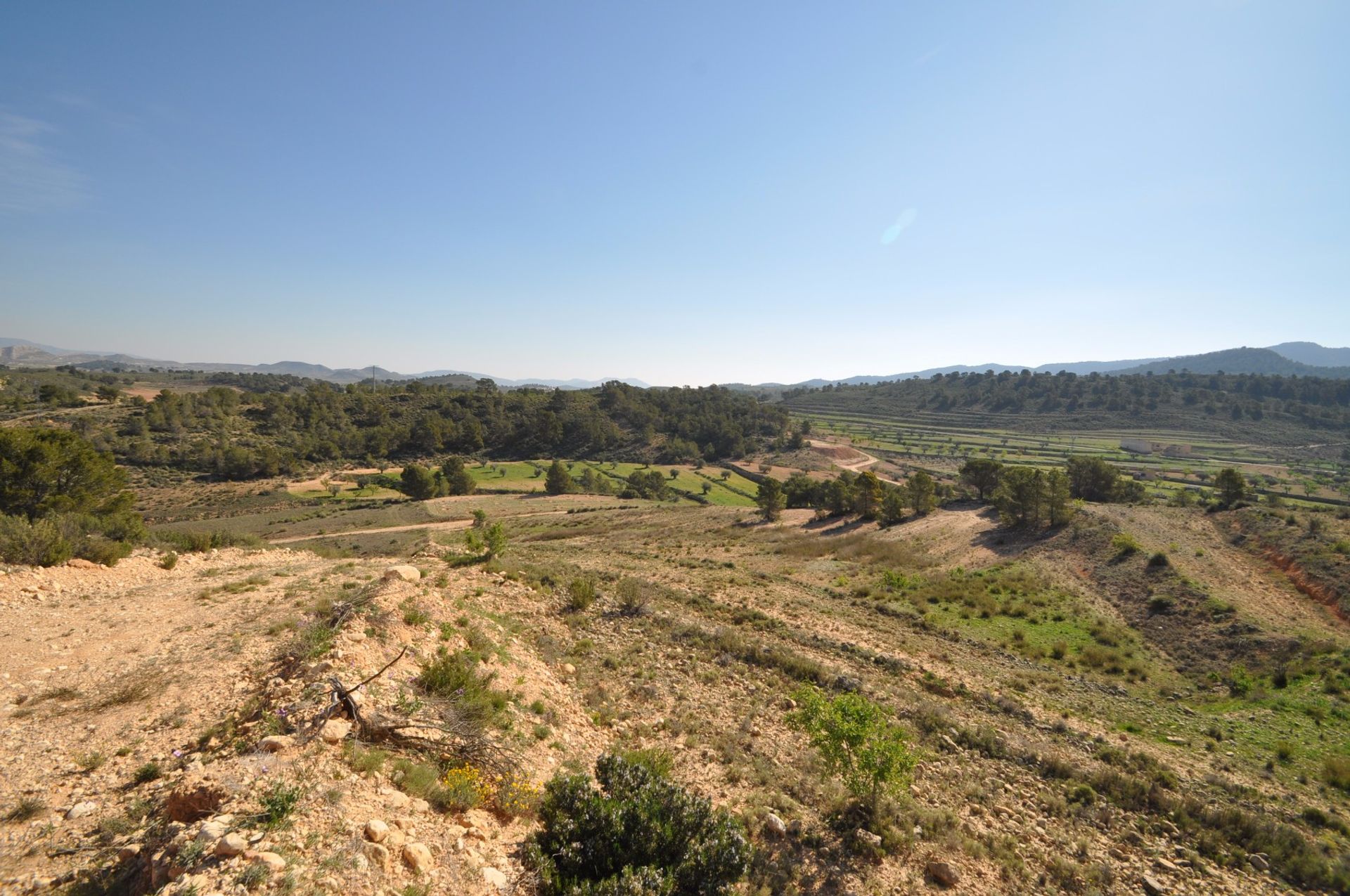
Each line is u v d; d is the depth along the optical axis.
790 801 9.66
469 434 123.69
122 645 10.90
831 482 74.44
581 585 19.75
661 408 156.88
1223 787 11.90
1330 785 12.32
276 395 125.50
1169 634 22.73
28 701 8.48
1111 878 8.77
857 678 15.97
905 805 9.84
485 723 9.29
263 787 6.02
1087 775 11.84
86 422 85.94
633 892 5.51
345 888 4.98
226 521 62.72
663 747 11.11
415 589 14.50
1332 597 23.95
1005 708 15.24
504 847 6.61
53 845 5.61
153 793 6.48
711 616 20.80
